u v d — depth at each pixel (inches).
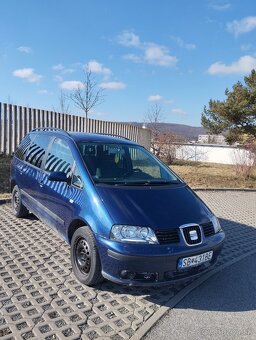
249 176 642.8
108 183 182.7
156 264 154.0
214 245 173.3
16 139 488.1
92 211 167.8
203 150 1143.0
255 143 704.4
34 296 160.7
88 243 167.6
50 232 244.5
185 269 162.7
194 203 189.3
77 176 189.5
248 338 144.0
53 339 131.8
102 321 146.6
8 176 387.9
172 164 817.5
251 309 167.3
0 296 158.2
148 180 201.0
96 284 173.9
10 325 137.7
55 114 549.0
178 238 162.1
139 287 177.3
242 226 322.3
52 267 191.3
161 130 922.1
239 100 1109.1
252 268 220.2
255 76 1117.7
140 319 150.3
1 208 295.4
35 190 229.0
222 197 468.1
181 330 145.7
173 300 168.7
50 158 223.8
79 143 207.8
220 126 1155.9
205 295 178.1
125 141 234.8
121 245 153.6
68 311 151.3
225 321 155.1
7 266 188.5
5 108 470.9
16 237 231.6
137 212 164.7
